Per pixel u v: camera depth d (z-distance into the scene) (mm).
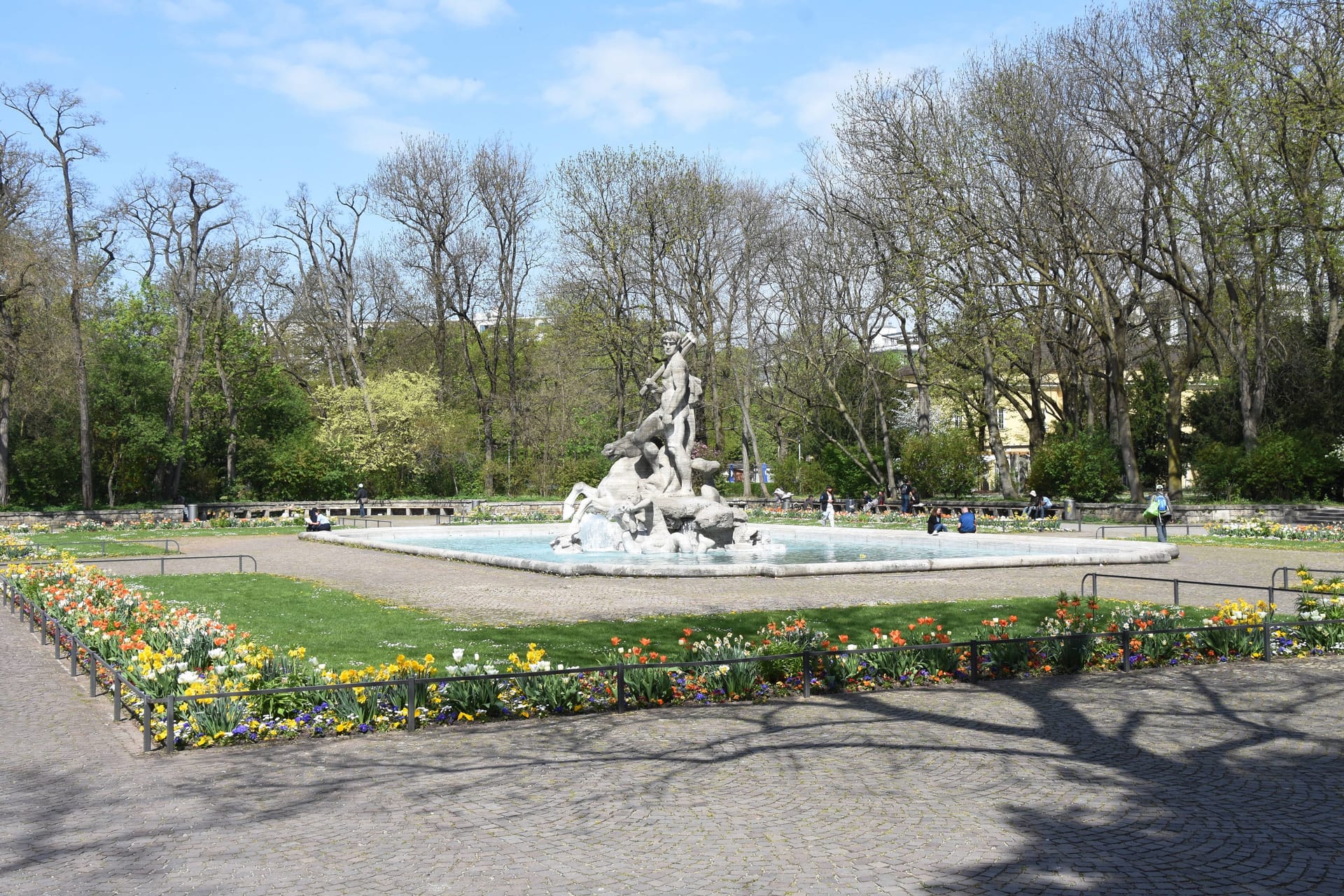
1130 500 44594
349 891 6586
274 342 67688
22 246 45156
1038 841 7402
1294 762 9406
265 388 62844
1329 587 17000
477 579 24031
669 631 16312
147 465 56156
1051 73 40688
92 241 53281
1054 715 11336
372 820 7973
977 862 6996
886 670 13141
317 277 65188
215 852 7316
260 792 8773
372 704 10945
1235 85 36156
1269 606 15445
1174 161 38875
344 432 59969
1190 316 43062
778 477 58219
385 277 71812
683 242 54125
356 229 62281
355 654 14719
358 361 63312
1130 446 43812
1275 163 37500
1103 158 42406
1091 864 6957
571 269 56031
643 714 11633
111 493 54406
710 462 31500
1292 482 41531
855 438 61906
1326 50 35156
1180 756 9656
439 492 62844
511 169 60062
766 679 12672
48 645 16562
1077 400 53750
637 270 55125
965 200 43469
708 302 55250
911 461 50406
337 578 25094
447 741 10461
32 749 10297
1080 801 8328
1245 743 10109
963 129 43844
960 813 8047
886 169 46906
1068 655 13812
